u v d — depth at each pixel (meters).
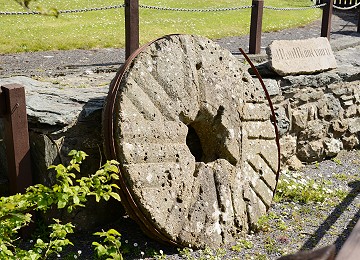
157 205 4.28
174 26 10.83
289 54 6.46
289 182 5.94
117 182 4.20
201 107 4.76
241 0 14.89
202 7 13.41
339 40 9.70
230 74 5.11
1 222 2.92
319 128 6.82
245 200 5.01
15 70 6.76
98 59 7.76
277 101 6.20
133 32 6.56
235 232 4.80
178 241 4.40
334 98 6.98
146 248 4.46
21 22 10.61
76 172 4.55
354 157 7.23
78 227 4.62
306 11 14.22
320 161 6.93
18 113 4.33
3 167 4.89
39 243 3.10
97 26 10.50
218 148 4.98
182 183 4.49
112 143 4.16
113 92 4.27
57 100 4.86
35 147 4.57
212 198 4.70
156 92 4.45
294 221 5.18
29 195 3.03
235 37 10.29
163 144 4.44
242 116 5.14
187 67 4.70
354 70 7.23
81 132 4.56
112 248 2.98
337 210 5.47
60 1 13.09
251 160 5.18
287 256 1.47
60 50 8.54
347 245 1.66
